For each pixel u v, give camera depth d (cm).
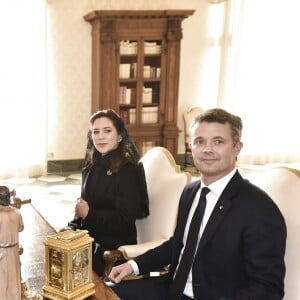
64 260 115
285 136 689
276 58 658
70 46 576
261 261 133
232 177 149
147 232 210
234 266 141
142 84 577
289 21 652
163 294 167
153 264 167
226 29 642
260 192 145
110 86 562
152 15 550
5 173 555
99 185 213
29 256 158
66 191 504
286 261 144
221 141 146
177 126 623
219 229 142
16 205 111
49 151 592
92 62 582
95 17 539
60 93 583
